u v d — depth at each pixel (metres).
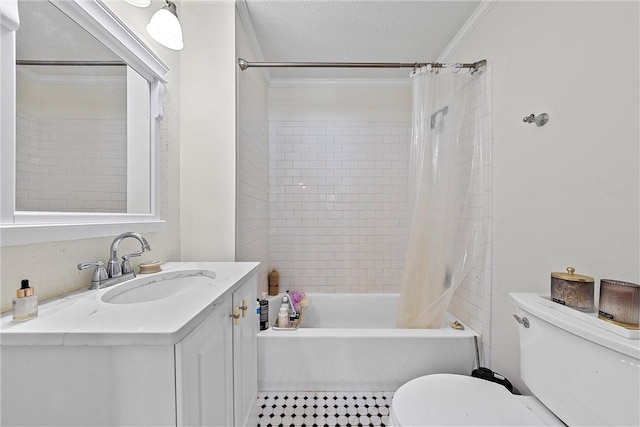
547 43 1.22
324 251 2.65
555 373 0.92
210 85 1.60
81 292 0.86
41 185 0.77
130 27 1.17
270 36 1.97
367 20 1.81
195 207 1.60
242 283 1.09
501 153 1.53
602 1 0.98
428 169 1.77
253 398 1.32
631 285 0.75
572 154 1.10
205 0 1.60
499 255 1.54
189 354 0.65
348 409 1.54
